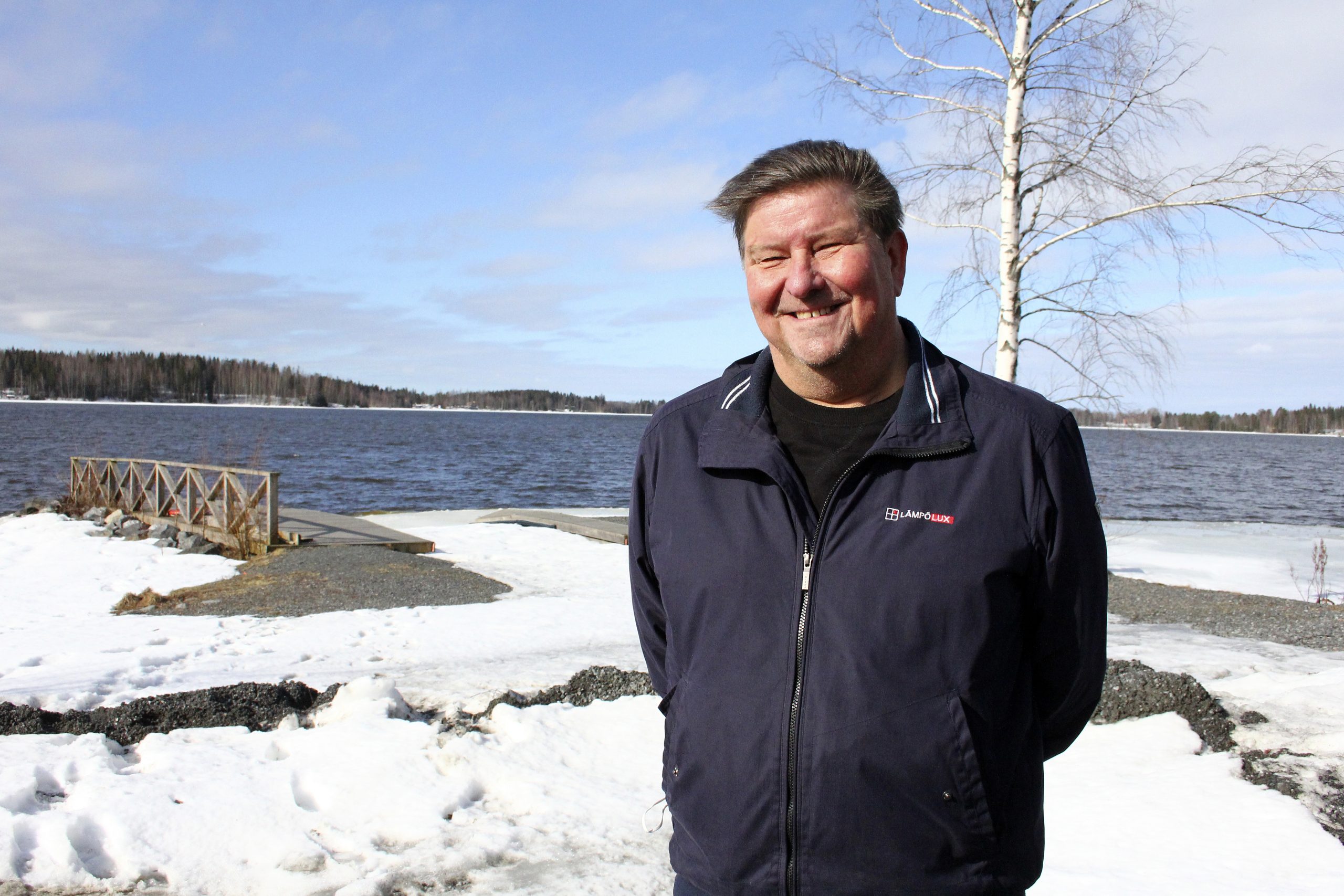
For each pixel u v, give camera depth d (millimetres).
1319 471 56719
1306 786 3822
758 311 1749
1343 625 8875
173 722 4707
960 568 1542
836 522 1616
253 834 3383
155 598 9414
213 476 22516
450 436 77812
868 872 1514
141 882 3090
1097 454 63781
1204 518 24594
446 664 6527
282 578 10289
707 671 1658
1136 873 3100
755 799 1566
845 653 1540
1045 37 9242
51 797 3654
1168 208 9000
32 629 7926
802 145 1725
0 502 21891
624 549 13672
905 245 1850
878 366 1744
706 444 1777
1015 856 1585
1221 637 8273
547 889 3076
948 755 1499
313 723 4875
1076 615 1649
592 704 5059
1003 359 9500
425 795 3768
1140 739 4426
